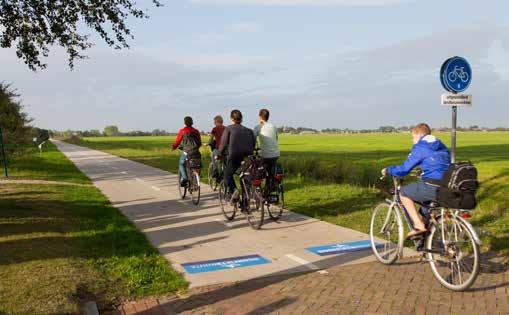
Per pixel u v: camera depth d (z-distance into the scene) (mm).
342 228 8266
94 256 6422
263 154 8688
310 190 13461
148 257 6465
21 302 4473
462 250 4930
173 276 5605
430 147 5332
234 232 8062
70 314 4305
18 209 9680
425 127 5582
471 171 4863
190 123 11484
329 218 9203
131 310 4672
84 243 7090
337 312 4426
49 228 7910
